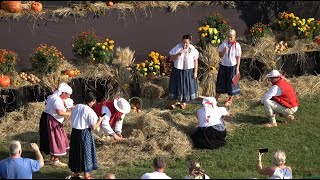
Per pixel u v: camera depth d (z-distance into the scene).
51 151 31.83
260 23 44.50
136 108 38.59
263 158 32.72
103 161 32.41
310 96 40.31
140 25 45.16
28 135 35.53
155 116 35.66
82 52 41.03
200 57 40.94
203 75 40.62
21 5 42.97
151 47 45.62
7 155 33.22
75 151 29.61
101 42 41.25
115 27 44.50
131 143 33.66
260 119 37.31
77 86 39.59
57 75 39.22
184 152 33.22
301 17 49.00
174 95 38.03
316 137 35.12
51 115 31.81
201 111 34.19
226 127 36.06
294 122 36.81
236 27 47.91
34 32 42.22
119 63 41.00
